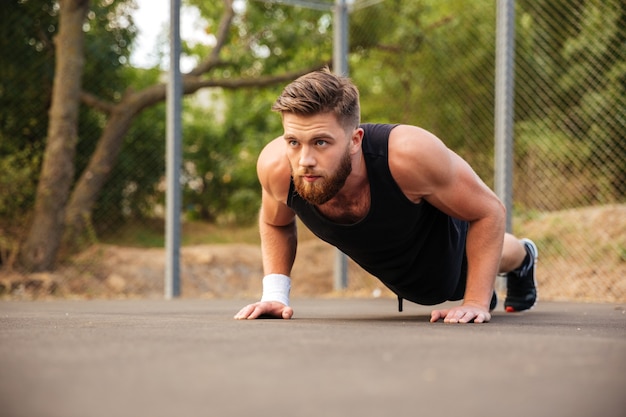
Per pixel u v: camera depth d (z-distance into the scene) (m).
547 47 5.77
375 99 7.14
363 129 2.17
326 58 8.57
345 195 2.15
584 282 5.31
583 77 5.57
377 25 7.07
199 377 1.00
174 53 5.75
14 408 0.79
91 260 6.73
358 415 0.75
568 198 5.89
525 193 6.06
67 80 6.67
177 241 5.79
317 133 1.97
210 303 4.63
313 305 4.28
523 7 5.93
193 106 11.12
